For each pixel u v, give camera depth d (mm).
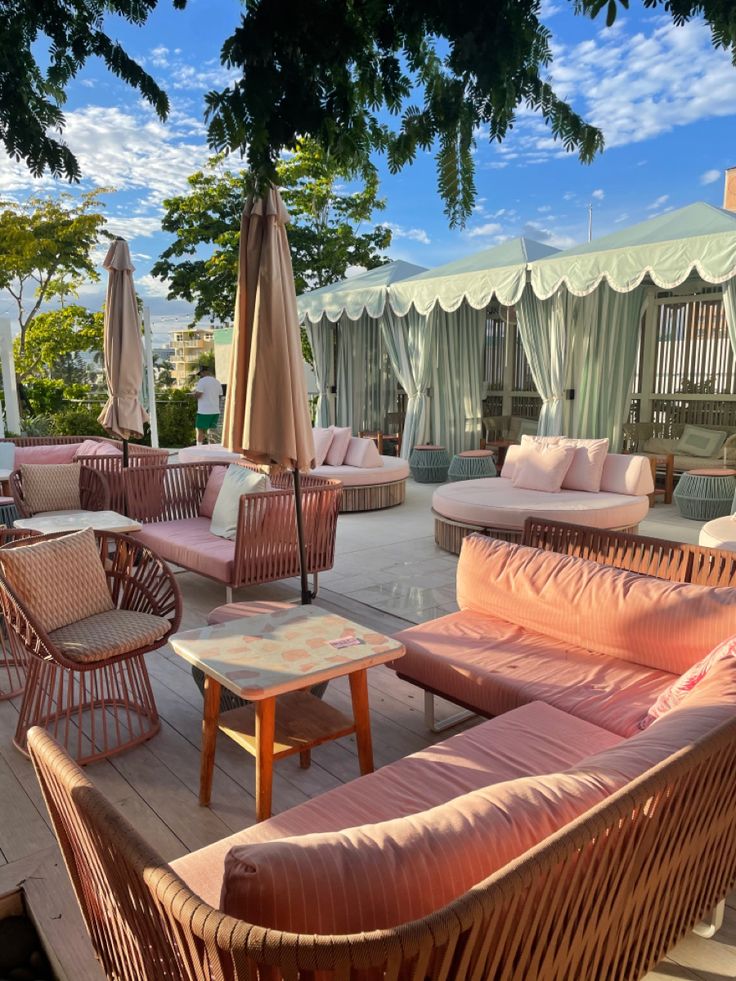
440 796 1742
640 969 1539
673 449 8602
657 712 2025
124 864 1137
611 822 1183
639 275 5754
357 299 8812
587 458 5836
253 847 1083
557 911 1177
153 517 5293
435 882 1090
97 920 1503
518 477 6043
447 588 4789
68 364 16562
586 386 8344
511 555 3000
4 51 1963
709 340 8570
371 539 6203
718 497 6750
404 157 2002
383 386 11141
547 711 2180
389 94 1917
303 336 15250
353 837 1143
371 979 956
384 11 1716
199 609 4449
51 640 2664
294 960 885
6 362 9883
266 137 1697
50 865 2135
